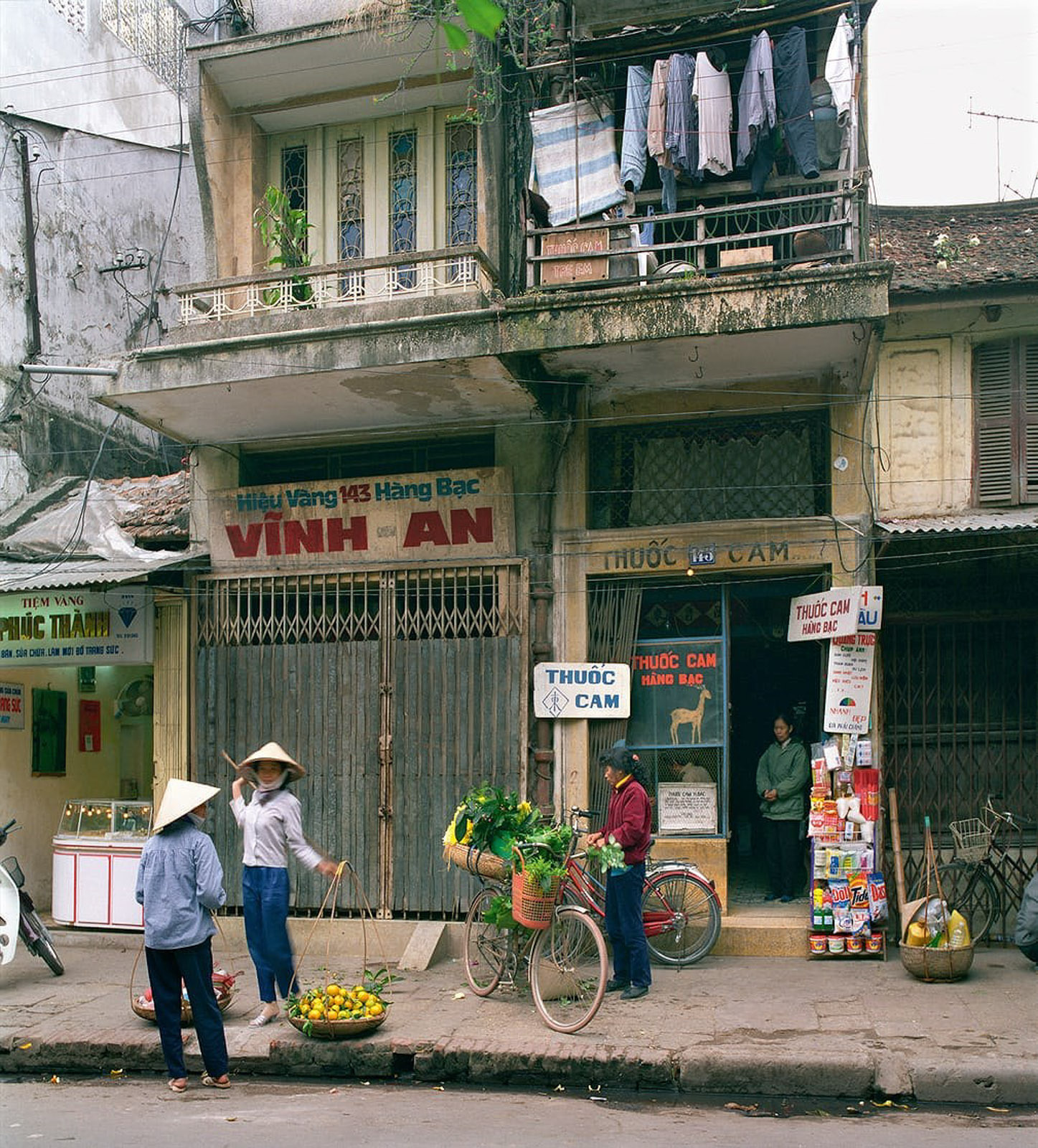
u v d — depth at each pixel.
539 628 9.58
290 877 9.74
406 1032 6.78
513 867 7.10
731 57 9.12
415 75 10.02
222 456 10.66
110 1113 5.84
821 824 8.66
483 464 10.20
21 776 11.13
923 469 9.29
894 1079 6.00
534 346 8.48
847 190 8.26
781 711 11.95
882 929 8.60
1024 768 9.10
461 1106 5.92
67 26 13.59
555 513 9.66
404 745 9.63
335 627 9.94
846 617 8.71
